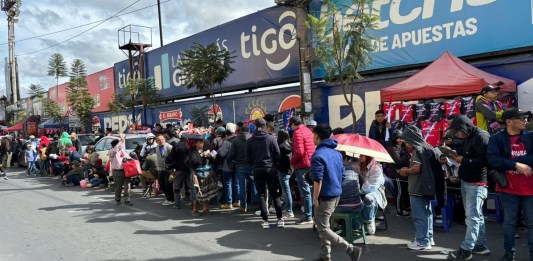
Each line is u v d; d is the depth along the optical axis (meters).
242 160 8.74
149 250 6.30
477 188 5.18
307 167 7.42
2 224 8.39
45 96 36.78
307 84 11.91
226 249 6.23
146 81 21.38
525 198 4.82
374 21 10.11
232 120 16.55
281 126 12.86
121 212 9.40
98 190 13.11
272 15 14.41
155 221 8.36
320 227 5.25
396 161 7.70
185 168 9.16
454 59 8.55
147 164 10.46
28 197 12.03
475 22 9.44
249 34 15.42
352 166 6.57
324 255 5.27
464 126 5.16
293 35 13.63
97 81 27.62
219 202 9.91
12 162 23.81
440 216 6.88
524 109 8.52
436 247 5.92
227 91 17.05
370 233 6.64
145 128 18.45
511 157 4.75
